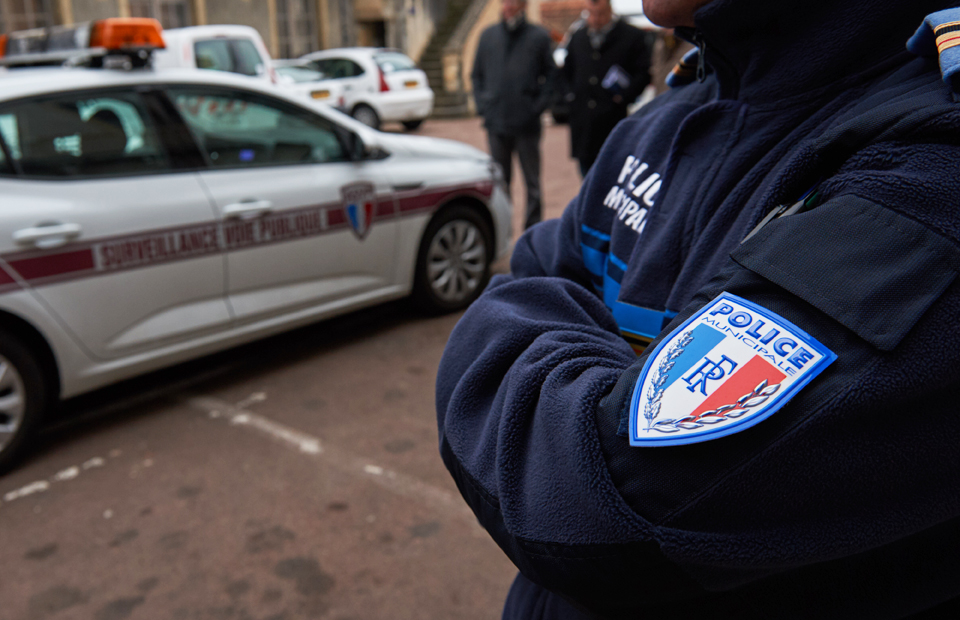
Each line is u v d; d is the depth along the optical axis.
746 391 0.39
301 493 2.44
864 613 0.44
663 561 0.42
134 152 2.90
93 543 2.20
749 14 0.52
